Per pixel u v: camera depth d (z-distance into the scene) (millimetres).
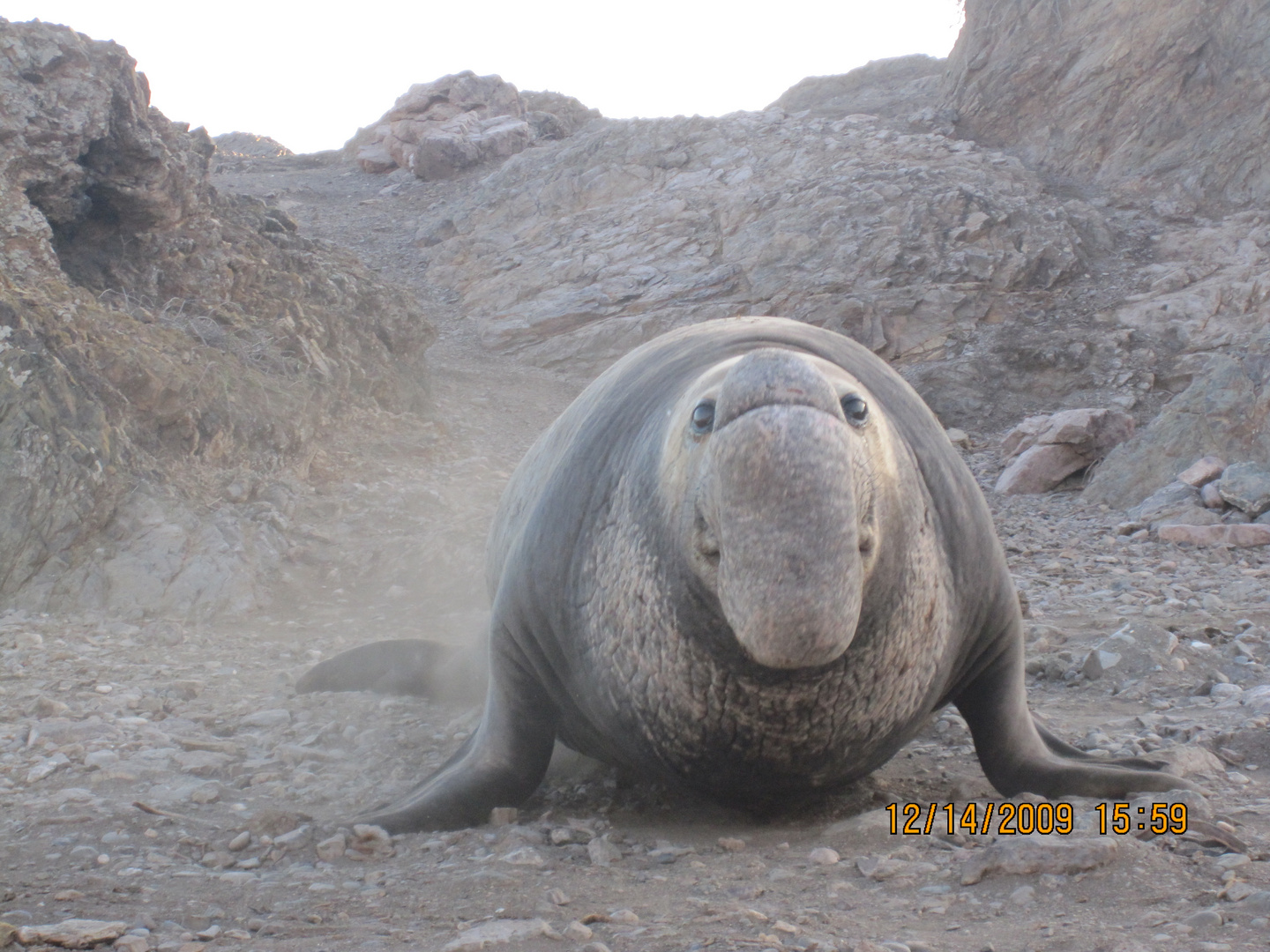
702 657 2355
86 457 7012
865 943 1913
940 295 18688
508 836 2633
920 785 3160
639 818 2895
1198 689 4152
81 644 5570
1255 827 2586
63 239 10133
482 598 6766
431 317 22031
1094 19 24281
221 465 8430
